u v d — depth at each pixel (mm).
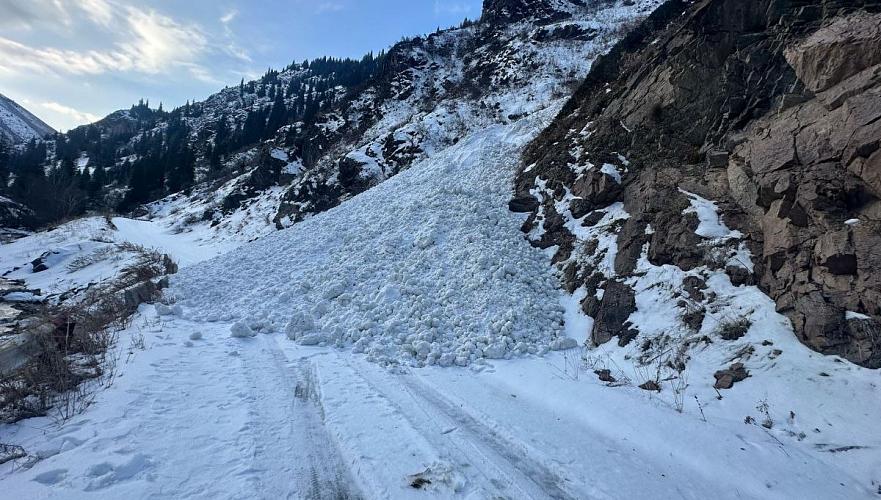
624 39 18188
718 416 5914
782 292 7023
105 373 7125
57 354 7238
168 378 7043
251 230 34188
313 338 9602
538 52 38781
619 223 10875
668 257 9008
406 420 6082
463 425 6066
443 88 44156
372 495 4508
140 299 12438
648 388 6895
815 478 4738
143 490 4281
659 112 12320
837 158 7301
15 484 4293
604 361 8016
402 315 10172
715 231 8617
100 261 26953
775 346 6500
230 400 6484
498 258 11508
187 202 56438
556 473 4992
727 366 6652
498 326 9250
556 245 12078
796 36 10094
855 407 5352
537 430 5934
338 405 6508
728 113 10688
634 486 4770
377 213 17297
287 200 34156
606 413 6316
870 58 8172
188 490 4363
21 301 20328
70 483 4316
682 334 7586
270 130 88438
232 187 47750
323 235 16719
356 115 47312
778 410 5699
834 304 6281
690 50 11977
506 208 14469
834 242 6520
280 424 5887
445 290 10898
